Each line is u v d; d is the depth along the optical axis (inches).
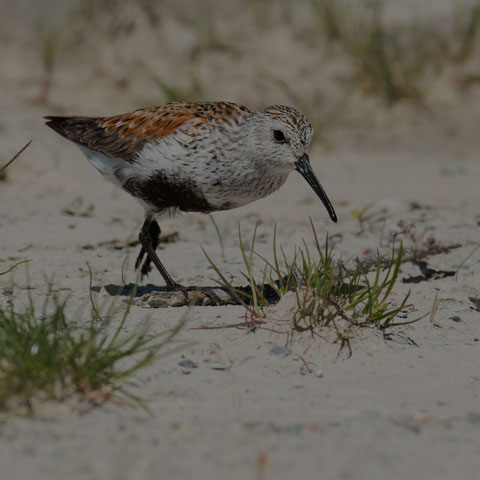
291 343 381.7
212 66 1019.3
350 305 400.5
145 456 277.3
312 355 374.3
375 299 407.8
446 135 891.4
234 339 384.2
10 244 544.1
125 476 263.4
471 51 1054.4
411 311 435.2
